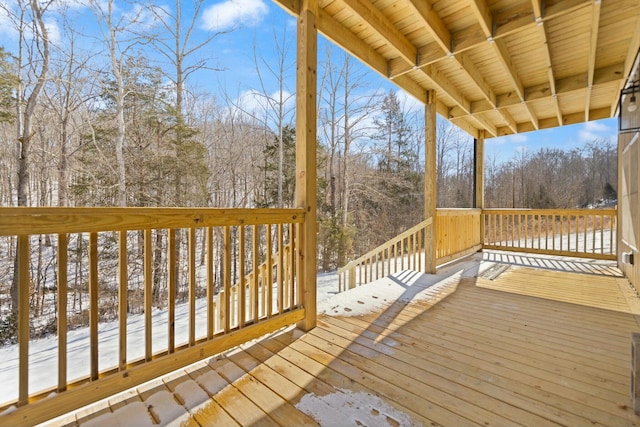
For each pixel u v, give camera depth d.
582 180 17.30
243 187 13.10
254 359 1.98
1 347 5.09
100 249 8.20
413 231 4.51
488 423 1.36
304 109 2.45
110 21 7.84
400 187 15.05
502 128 6.38
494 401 1.53
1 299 7.60
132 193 8.80
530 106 5.07
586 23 2.94
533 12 2.60
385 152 14.02
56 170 9.16
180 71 9.96
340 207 14.41
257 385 1.68
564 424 1.36
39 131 9.03
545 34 2.82
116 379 1.49
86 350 4.56
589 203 17.00
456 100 4.42
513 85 4.04
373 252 4.39
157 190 9.12
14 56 7.57
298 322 2.51
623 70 3.69
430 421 1.38
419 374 1.79
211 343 1.89
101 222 1.42
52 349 4.77
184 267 10.11
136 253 8.89
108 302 8.06
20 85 7.61
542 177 18.14
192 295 1.81
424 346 2.17
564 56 3.59
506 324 2.59
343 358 1.99
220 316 4.16
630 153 3.64
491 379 1.73
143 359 1.64
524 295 3.45
